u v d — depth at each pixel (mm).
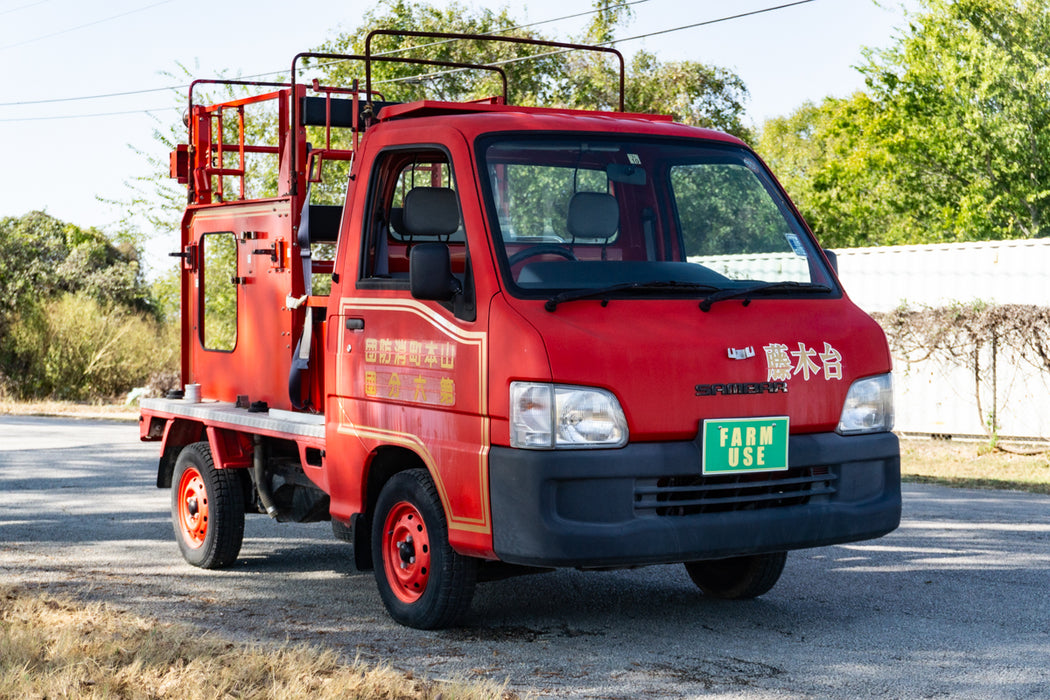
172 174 8812
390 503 6184
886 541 8805
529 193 5926
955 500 11055
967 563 7945
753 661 5477
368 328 6293
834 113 41031
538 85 32688
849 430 5824
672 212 6387
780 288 5926
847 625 6207
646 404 5332
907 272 17609
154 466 14367
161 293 30266
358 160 6605
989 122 30703
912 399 17219
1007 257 16438
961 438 16672
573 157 6129
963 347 16516
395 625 6258
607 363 5305
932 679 5160
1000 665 5391
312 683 4875
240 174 8398
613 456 5262
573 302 5484
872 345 5984
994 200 30703
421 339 5891
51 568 7938
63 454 15930
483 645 5781
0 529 9633
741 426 5488
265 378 7656
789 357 5664
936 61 32469
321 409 7098
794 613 6504
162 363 33188
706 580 7023
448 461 5672
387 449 6262
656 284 5648
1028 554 8258
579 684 5082
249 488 8023
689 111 33844
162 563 8211
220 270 8477
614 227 6164
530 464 5230
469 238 5730
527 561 5270
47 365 32594
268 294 7602
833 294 6156
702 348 5473
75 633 5629
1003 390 16188
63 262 37594
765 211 6484
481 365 5500
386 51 30828
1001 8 31312
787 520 5574
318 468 6875
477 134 5957
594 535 5215
